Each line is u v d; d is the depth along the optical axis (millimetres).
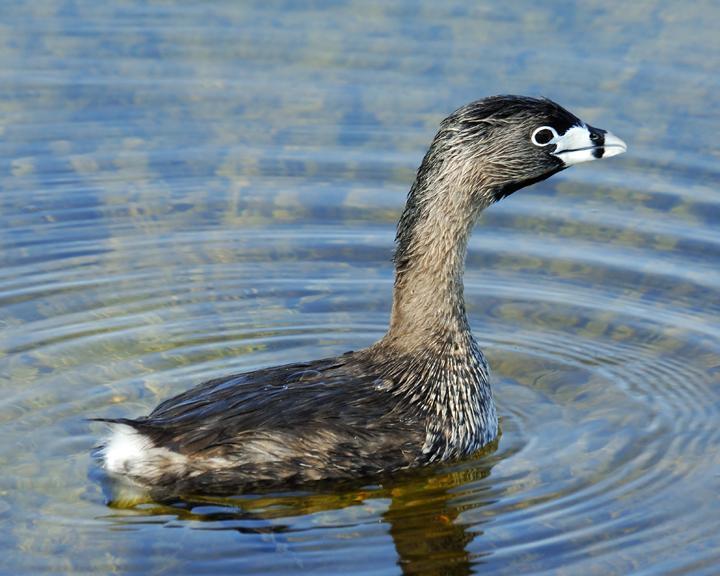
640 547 10586
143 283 14867
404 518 11039
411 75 18672
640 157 17062
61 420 12219
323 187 16734
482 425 12086
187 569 10289
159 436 10969
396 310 12328
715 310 14289
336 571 10344
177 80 18781
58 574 10172
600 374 13375
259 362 13414
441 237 12102
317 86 18594
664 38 19312
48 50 19422
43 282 14789
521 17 19969
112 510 10945
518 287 14906
